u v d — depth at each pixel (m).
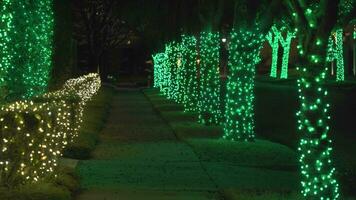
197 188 13.12
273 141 21.84
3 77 18.38
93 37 67.38
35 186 10.72
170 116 30.53
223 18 28.81
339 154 18.92
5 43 18.61
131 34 71.44
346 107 32.69
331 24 10.46
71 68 35.00
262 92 45.31
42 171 11.60
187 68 33.47
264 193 12.23
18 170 10.76
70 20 31.39
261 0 20.33
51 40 25.72
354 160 17.62
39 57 22.69
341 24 11.23
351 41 63.44
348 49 66.19
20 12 20.23
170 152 18.45
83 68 67.94
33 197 10.01
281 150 18.61
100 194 12.35
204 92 26.88
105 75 72.75
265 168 16.09
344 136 23.70
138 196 12.23
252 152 18.12
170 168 15.65
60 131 13.72
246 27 20.44
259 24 20.39
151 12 36.56
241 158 17.20
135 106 39.62
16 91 19.59
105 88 55.56
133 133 23.97
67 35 29.33
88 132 20.55
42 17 22.97
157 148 19.39
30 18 21.11
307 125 10.73
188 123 26.98
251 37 20.48
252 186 13.31
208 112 26.33
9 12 19.03
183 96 36.62
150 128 26.03
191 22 32.50
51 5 25.48
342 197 12.03
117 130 25.03
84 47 68.06
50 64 25.73
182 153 18.25
